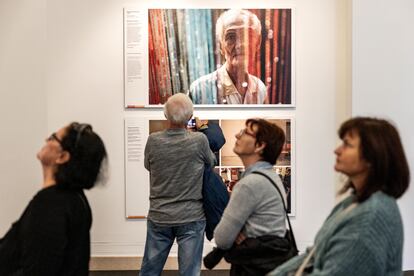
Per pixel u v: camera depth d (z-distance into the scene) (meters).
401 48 3.87
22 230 1.59
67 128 1.72
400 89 3.88
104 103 4.17
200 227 2.82
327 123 4.20
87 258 1.71
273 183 1.94
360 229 1.28
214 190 2.81
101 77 4.16
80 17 4.14
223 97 4.18
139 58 4.15
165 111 2.79
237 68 4.16
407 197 3.88
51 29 4.12
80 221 1.65
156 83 4.16
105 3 4.15
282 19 4.16
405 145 3.87
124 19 4.14
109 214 4.19
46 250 1.53
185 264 2.80
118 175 4.19
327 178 4.20
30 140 3.74
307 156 4.21
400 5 3.85
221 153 4.17
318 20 4.18
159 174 2.79
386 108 3.88
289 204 4.20
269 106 4.18
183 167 2.76
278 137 2.00
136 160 4.18
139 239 4.20
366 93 3.87
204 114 4.19
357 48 3.87
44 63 3.89
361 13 3.86
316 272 1.37
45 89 3.92
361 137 1.37
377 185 1.35
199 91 4.17
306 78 4.19
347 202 1.50
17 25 3.73
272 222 1.91
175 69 4.16
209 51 4.16
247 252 1.90
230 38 4.16
